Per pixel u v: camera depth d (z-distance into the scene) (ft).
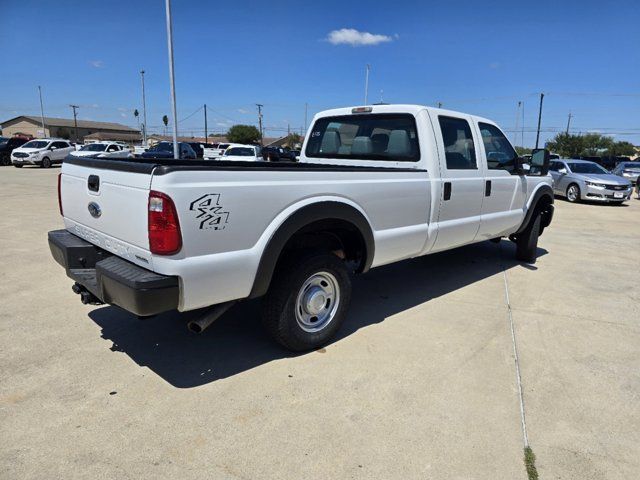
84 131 344.28
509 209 19.62
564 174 55.01
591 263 23.15
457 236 16.72
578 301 16.97
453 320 14.64
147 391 10.00
